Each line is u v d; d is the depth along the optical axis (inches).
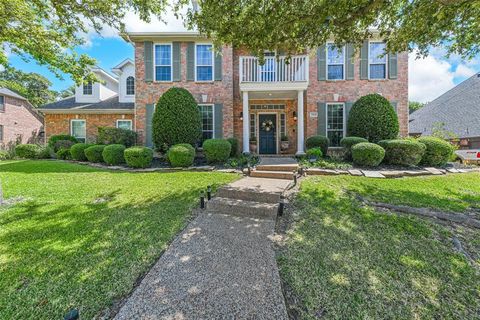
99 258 108.3
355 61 429.1
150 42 446.0
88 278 93.9
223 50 449.4
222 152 355.6
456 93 696.4
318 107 438.3
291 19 188.4
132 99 581.6
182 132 384.8
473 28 214.8
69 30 235.1
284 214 164.4
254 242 125.6
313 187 227.3
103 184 247.4
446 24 202.4
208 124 455.8
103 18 232.4
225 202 178.2
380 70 430.0
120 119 553.6
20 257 108.1
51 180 266.1
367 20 204.7
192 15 209.8
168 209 175.6
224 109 451.8
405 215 160.7
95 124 553.9
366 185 235.1
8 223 147.8
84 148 430.0
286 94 444.1
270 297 83.6
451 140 483.2
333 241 125.1
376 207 175.8
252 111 495.5
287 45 225.0
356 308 78.8
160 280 93.0
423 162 327.3
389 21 225.0
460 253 112.7
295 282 92.0
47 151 502.3
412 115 840.9
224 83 451.2
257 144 495.5
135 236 131.4
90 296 84.0
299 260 107.4
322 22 189.0
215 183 249.8
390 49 254.4
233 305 79.6
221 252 115.1
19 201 192.2
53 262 104.5
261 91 412.2
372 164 309.1
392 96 427.5
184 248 119.0
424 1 182.7
